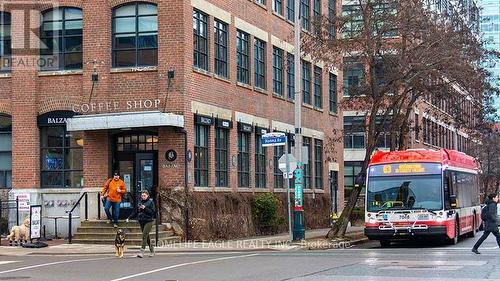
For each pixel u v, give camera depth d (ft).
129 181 87.86
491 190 250.57
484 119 121.60
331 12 137.90
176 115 83.25
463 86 107.76
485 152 215.51
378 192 80.28
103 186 86.69
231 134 98.73
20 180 90.22
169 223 84.17
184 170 84.94
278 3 119.55
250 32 106.73
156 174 87.30
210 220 88.53
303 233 84.53
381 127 94.99
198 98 89.30
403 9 90.68
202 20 92.43
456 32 98.27
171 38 85.87
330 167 138.62
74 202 89.15
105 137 87.66
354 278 45.03
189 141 86.17
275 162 114.62
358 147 200.44
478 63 114.21
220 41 97.71
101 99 87.56
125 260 62.80
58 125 90.58
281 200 108.68
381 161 81.46
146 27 87.76
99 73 87.71
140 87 86.79
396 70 92.12
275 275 47.78
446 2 115.34
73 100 89.61
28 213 88.33
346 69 95.76
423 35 92.84
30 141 90.38
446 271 48.91
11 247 77.36
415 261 57.31
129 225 82.69
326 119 137.90
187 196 84.53
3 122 92.43
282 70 118.83
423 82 100.12
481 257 61.41
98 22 88.43
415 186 79.20
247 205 98.99
